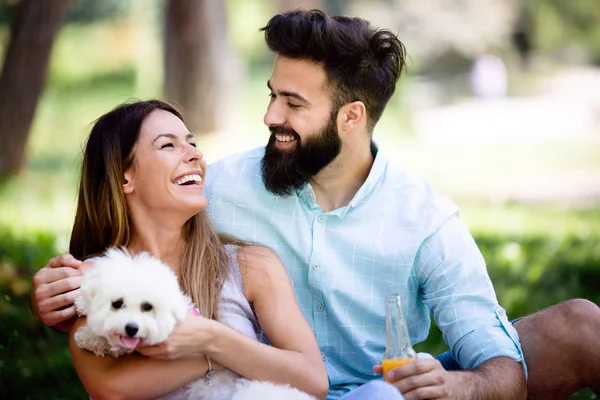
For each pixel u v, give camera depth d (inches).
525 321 163.9
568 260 353.4
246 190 166.1
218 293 151.5
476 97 1133.1
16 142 561.6
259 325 157.0
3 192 517.0
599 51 1305.4
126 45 1224.8
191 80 713.0
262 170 165.0
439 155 753.6
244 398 135.7
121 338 127.5
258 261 156.0
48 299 141.0
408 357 142.2
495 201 534.0
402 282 162.1
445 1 1277.1
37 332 259.0
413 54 1257.4
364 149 165.8
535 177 634.2
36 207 473.1
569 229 426.0
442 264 160.6
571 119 932.6
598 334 156.8
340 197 165.5
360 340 161.9
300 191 163.8
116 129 151.8
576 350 157.6
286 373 143.3
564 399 160.7
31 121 562.9
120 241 152.6
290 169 161.6
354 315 162.6
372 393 130.3
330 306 161.3
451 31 1256.2
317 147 161.6
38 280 142.8
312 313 163.8
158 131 150.0
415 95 1104.8
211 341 137.0
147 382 137.1
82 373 139.2
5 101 554.3
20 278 304.7
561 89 1148.5
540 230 427.2
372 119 166.7
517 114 983.0
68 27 1273.4
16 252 335.6
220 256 154.7
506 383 149.9
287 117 162.1
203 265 151.3
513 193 567.2
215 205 166.9
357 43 161.5
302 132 161.3
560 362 158.4
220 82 727.7
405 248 161.0
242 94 965.2
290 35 161.0
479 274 161.3
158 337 129.6
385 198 163.8
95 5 1282.0
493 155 747.4
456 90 1170.6
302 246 162.4
